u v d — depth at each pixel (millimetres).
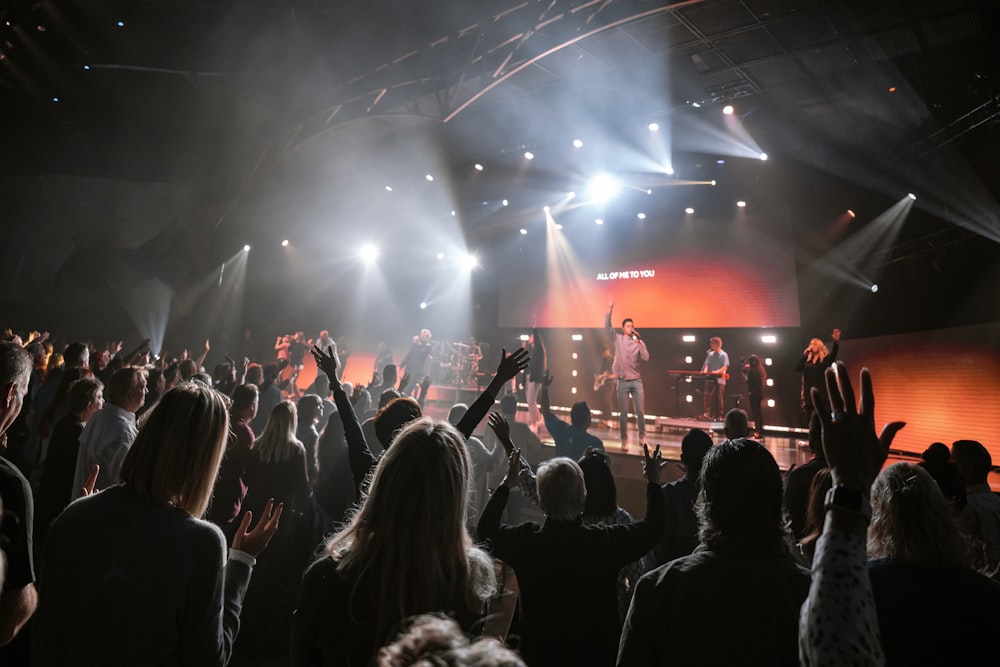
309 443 4715
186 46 14773
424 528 1356
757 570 1538
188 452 1638
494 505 2459
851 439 1252
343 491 3818
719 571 1551
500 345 18875
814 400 1330
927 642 1386
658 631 1562
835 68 12164
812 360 9711
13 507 1616
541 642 2143
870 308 13094
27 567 1642
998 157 9180
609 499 3078
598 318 16969
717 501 1650
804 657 1140
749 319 14781
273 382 6734
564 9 11141
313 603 1408
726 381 13906
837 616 1101
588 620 2158
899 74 11570
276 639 3645
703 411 14188
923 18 10156
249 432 3887
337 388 2713
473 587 1418
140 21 14133
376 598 1332
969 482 3633
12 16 13625
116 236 21828
